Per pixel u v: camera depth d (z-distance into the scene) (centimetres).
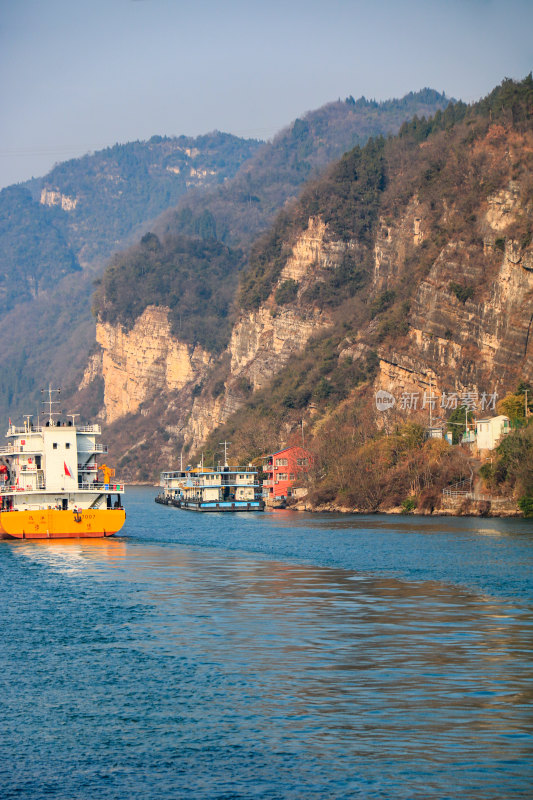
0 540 11638
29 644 5794
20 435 11669
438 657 5259
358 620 6294
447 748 3922
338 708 4412
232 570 8912
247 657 5334
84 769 3869
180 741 4109
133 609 6838
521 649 5425
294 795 3588
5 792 3681
